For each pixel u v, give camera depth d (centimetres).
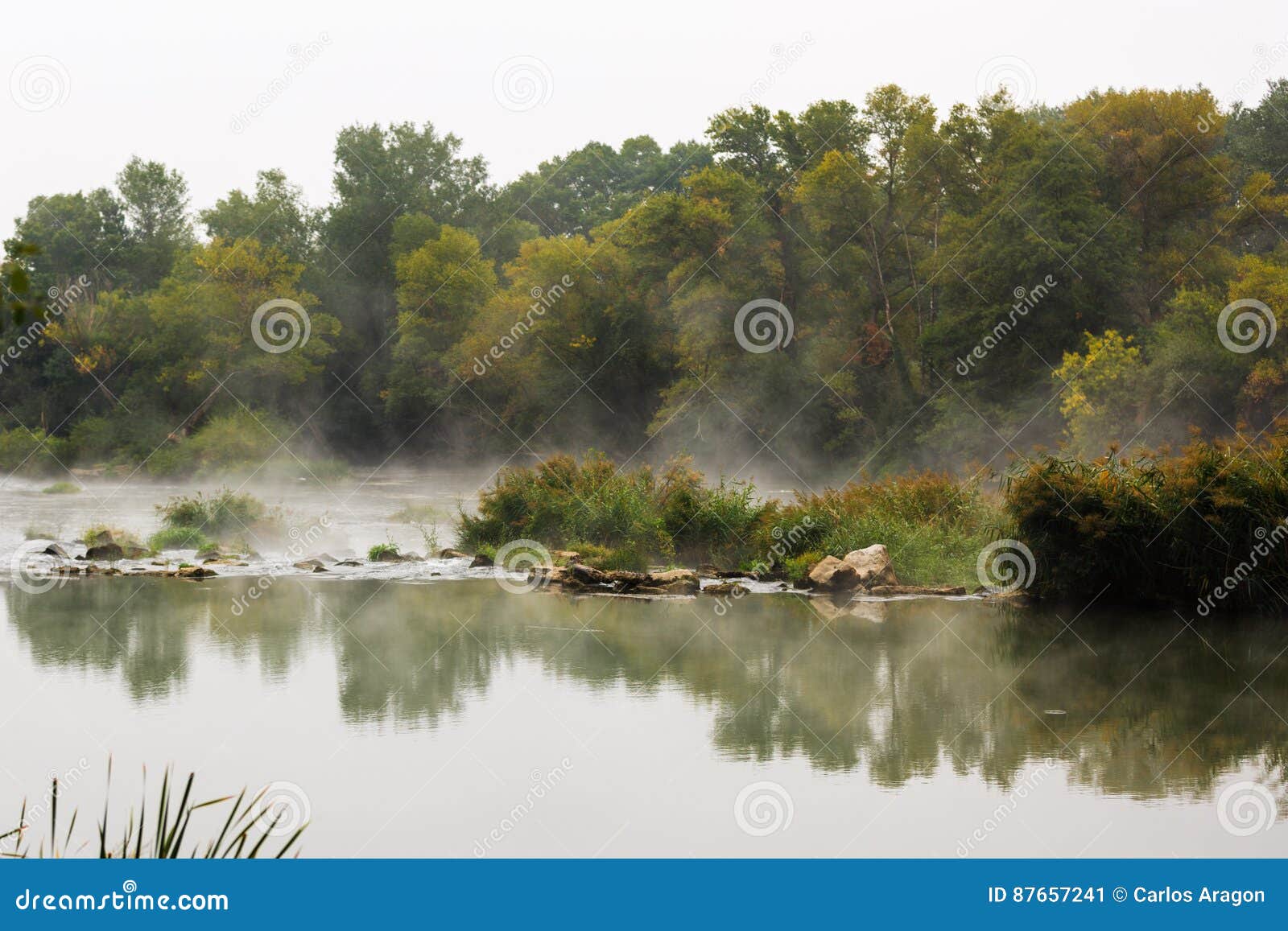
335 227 7769
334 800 745
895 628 1415
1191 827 700
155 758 830
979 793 764
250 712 966
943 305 5116
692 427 5462
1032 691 1057
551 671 1148
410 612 1534
